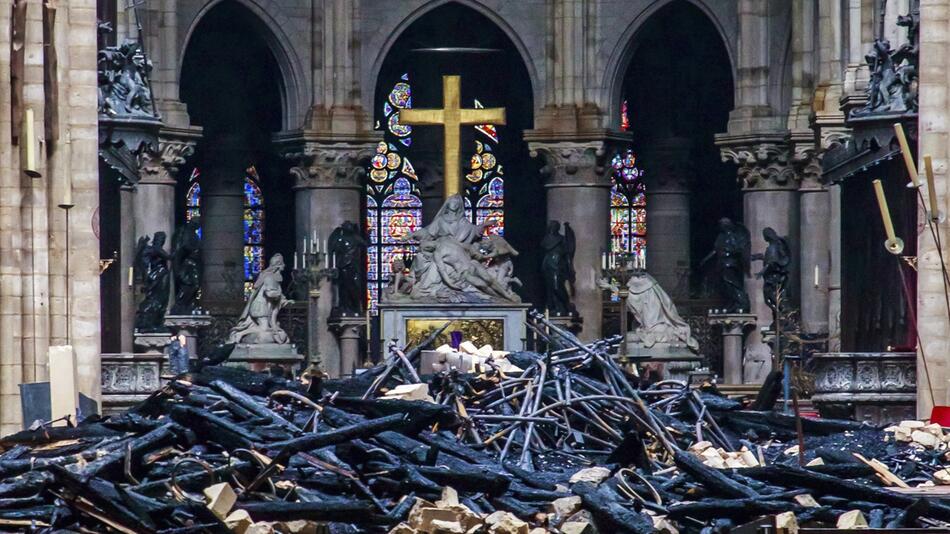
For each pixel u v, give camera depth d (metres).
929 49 105.06
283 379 67.38
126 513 51.44
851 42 154.25
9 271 95.81
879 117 119.25
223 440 57.34
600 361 69.00
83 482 51.78
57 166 99.19
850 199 129.38
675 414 69.62
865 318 127.06
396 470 55.66
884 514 55.47
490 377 69.06
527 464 60.91
